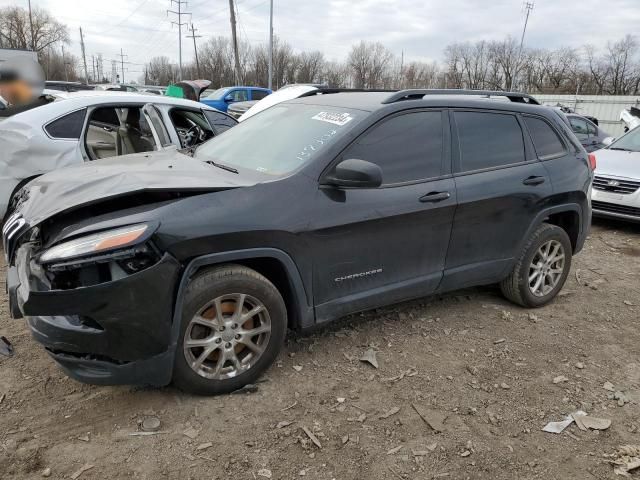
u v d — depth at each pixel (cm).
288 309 327
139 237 253
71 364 268
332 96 411
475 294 479
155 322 264
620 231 772
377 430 285
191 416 286
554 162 441
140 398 298
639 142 858
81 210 278
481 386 332
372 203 332
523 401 320
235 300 295
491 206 392
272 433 277
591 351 388
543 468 265
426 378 337
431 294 389
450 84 7188
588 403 321
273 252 296
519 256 430
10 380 309
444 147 376
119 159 383
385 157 346
